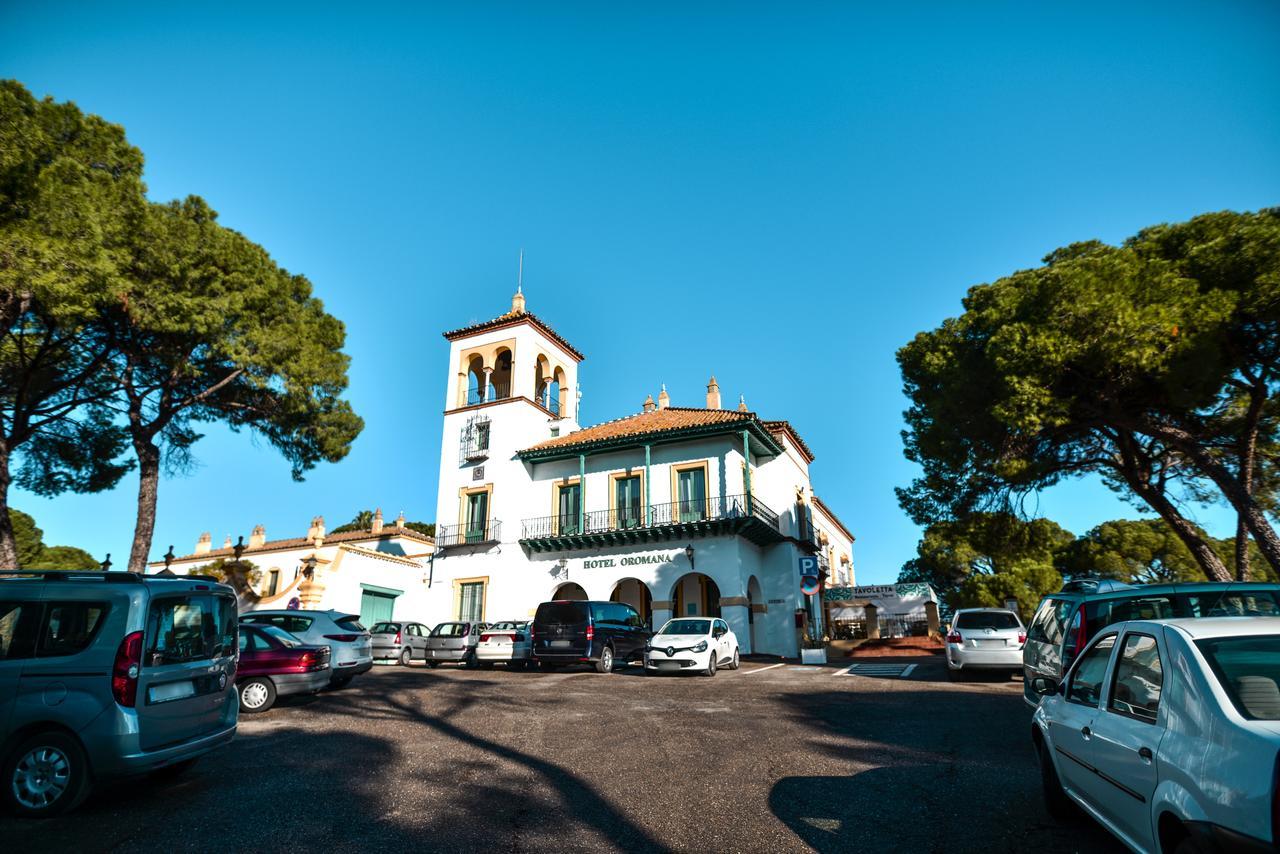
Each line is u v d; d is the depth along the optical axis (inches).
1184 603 297.6
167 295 628.1
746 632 940.0
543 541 1061.8
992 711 394.3
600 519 1077.8
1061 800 197.9
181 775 266.4
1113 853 175.8
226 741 264.5
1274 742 105.3
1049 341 578.6
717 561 975.0
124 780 258.7
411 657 874.1
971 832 193.5
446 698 471.8
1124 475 753.6
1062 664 316.8
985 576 1299.2
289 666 428.8
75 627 231.8
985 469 715.4
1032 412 586.6
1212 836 108.9
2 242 498.6
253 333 722.2
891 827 199.3
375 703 447.8
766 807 219.8
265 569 1307.8
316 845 191.3
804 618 1038.4
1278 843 97.5
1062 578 1284.4
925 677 600.7
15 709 221.3
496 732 346.9
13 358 627.5
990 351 616.1
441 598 1139.3
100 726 220.5
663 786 245.3
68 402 712.4
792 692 508.1
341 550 1098.7
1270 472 717.9
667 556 1005.8
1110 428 717.3
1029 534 773.3
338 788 246.1
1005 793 229.0
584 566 1056.8
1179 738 128.5
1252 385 613.0
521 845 189.8
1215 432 654.5
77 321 575.2
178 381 744.3
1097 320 567.2
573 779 256.2
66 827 207.5
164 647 241.9
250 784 252.5
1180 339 548.7
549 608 726.5
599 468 1112.2
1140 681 153.9
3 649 229.0
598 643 706.8
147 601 239.1
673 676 664.4
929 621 1191.6
